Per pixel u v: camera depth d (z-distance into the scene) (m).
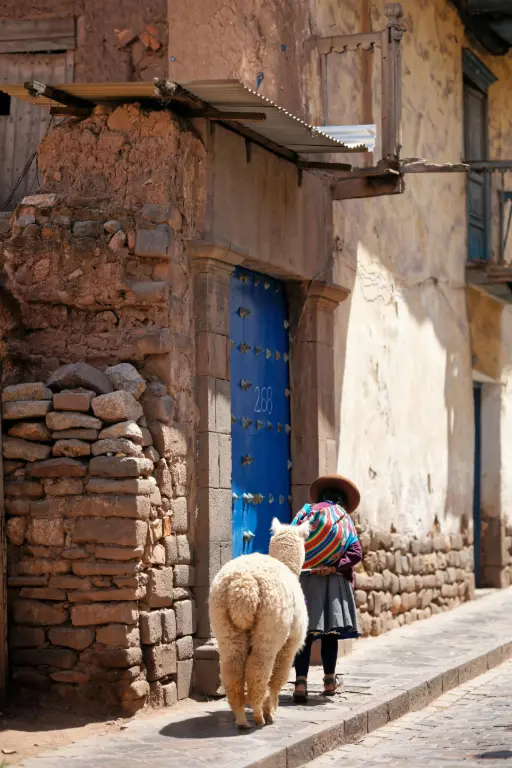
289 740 8.58
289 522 13.18
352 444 14.69
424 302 17.61
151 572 9.88
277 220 12.47
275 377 12.99
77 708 9.52
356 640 14.38
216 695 10.44
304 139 11.95
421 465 17.22
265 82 12.95
